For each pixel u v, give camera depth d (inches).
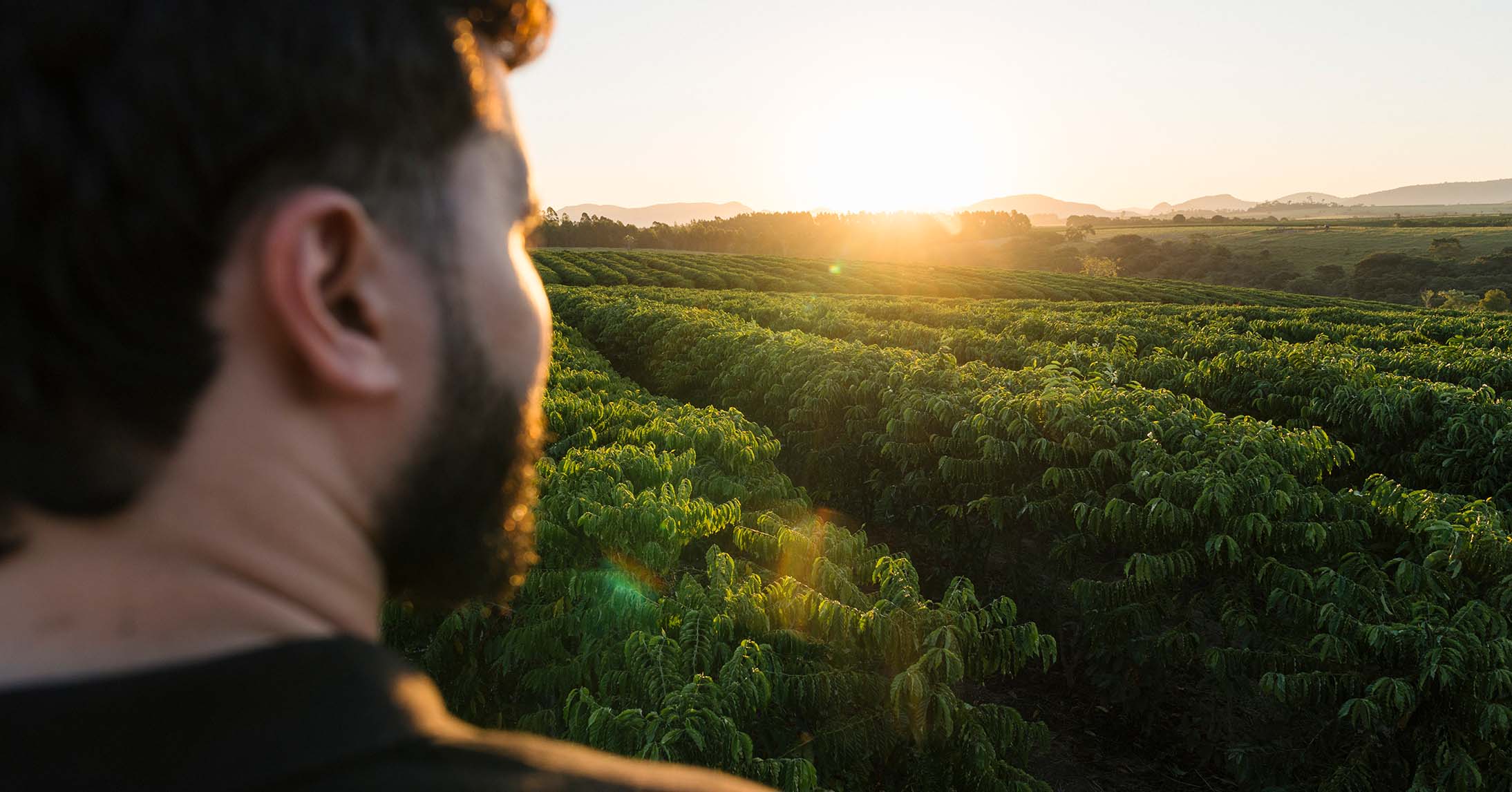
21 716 9.9
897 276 2321.6
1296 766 185.5
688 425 243.0
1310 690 169.9
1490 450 291.6
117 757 9.8
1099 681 220.1
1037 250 4987.7
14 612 10.9
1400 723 161.0
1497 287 3046.3
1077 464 245.9
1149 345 634.2
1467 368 451.5
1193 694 223.8
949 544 288.8
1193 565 200.4
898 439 301.6
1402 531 209.2
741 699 124.3
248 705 10.5
